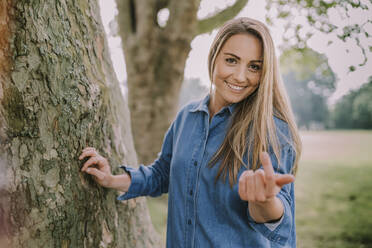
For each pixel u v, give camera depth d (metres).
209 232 1.11
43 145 1.02
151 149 5.09
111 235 1.36
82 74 1.14
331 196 6.48
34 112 0.99
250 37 1.07
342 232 4.25
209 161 1.13
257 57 1.08
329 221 4.75
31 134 0.98
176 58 4.91
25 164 0.98
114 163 1.38
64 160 1.09
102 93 1.25
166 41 4.86
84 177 1.18
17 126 0.95
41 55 0.99
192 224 1.15
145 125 5.09
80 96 1.12
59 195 1.07
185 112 1.33
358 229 4.32
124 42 5.05
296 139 1.13
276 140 1.07
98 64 1.30
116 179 1.27
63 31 1.08
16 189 0.95
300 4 2.79
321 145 22.75
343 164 12.17
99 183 1.24
